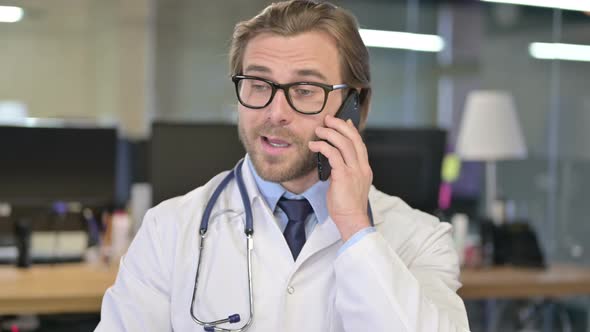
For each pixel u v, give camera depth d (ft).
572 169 16.70
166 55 18.99
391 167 8.75
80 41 18.61
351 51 4.29
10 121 18.25
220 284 4.28
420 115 19.04
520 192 17.24
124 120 18.93
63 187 9.25
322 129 4.14
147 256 4.45
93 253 9.40
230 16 19.08
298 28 4.11
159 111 19.06
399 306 3.91
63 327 9.09
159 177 7.86
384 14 18.97
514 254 10.36
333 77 4.22
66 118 18.24
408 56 19.04
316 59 4.11
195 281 4.27
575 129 16.76
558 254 16.76
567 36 17.08
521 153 11.55
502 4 18.15
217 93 19.19
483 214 17.13
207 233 4.42
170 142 7.87
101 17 18.70
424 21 18.97
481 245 10.53
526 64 17.83
